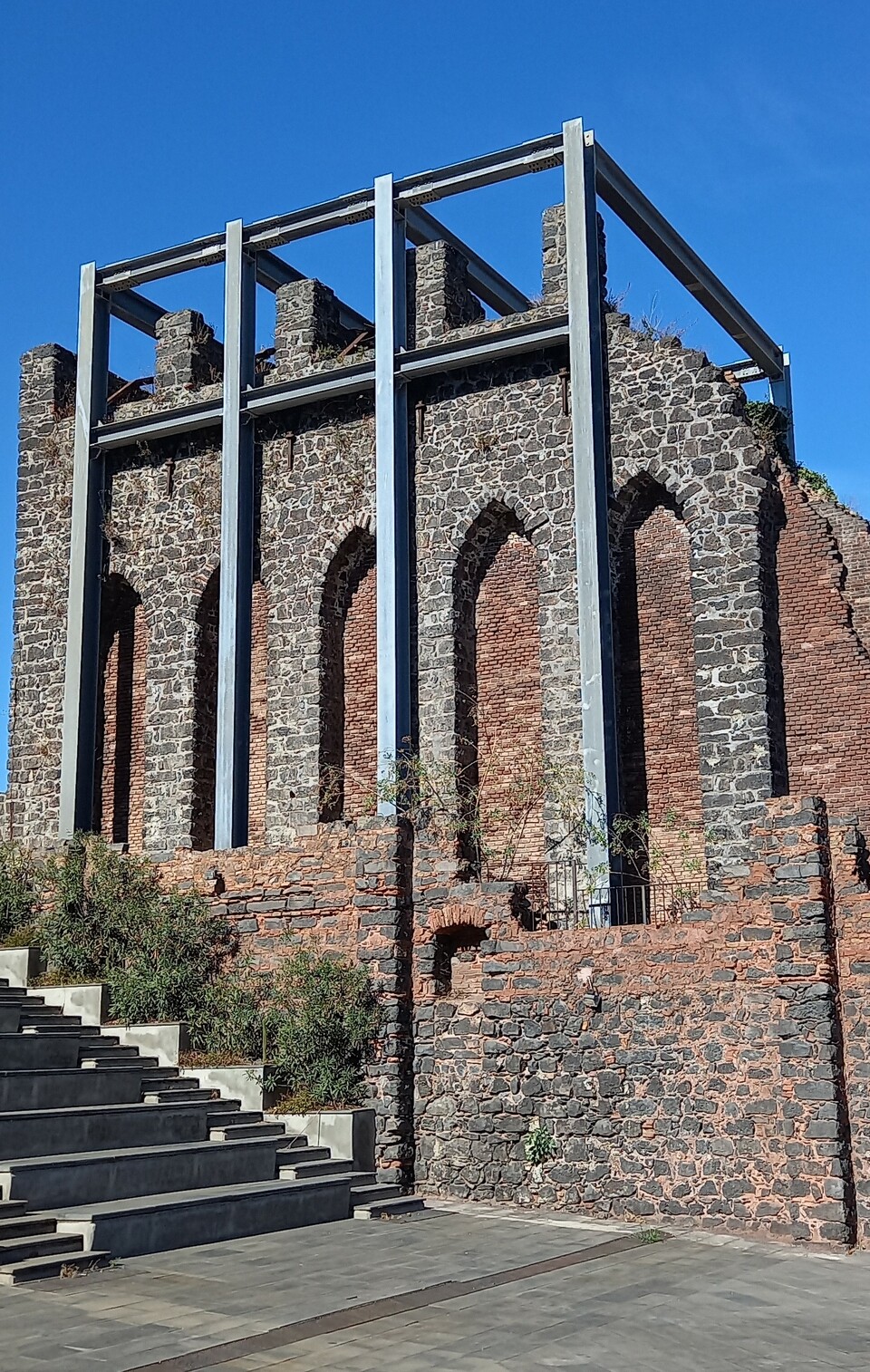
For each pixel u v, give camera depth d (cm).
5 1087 1638
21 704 2875
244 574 2648
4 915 2269
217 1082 1952
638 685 2402
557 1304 1272
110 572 2861
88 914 2219
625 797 2373
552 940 1939
